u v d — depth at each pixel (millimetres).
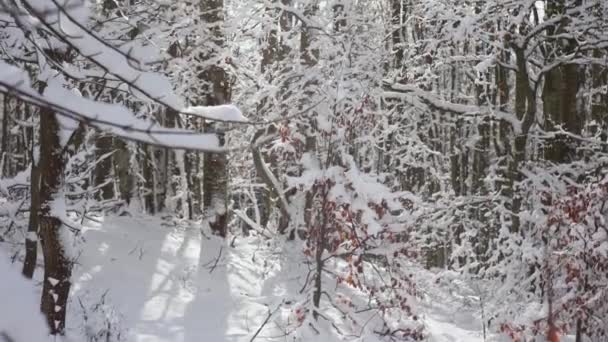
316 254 8828
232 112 2168
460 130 20703
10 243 9094
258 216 13789
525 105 12367
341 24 11734
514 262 10781
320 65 10508
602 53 13656
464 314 11336
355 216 8477
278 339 8062
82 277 8742
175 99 2125
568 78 12562
